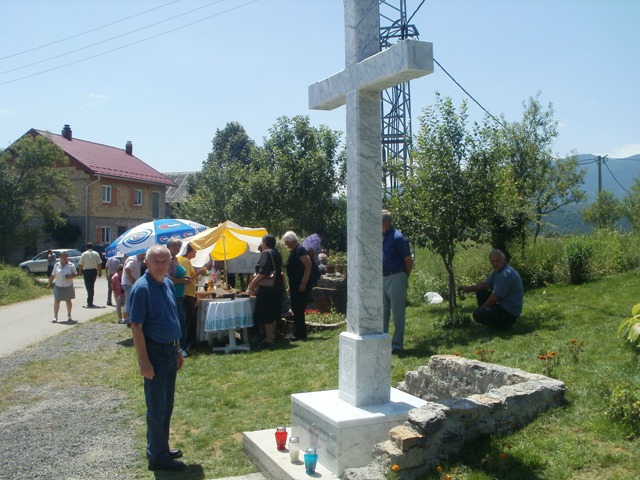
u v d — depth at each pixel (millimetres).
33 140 32438
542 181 15820
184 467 5133
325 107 5594
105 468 5227
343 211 23844
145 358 5020
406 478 4000
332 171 23438
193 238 11742
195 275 10383
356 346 4770
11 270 24719
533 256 14289
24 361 10375
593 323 8453
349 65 5012
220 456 5375
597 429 4191
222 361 9219
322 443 4613
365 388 4801
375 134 4902
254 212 22969
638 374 5340
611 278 13406
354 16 4945
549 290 12750
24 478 5066
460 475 3951
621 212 34344
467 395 5477
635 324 5984
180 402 7062
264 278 10242
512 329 8664
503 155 10305
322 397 5086
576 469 3803
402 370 7098
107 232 41469
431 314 11461
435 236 9953
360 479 3889
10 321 16172
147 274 5176
